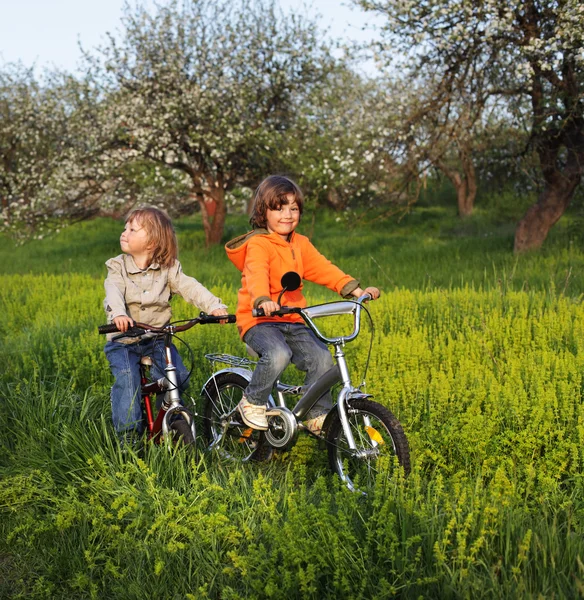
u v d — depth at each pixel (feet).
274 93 64.34
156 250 14.11
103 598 10.19
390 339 20.53
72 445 13.87
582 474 11.98
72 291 37.04
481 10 38.93
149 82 63.21
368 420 12.60
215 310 13.71
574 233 51.70
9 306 32.68
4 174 72.28
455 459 13.46
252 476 13.03
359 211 90.74
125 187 68.74
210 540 10.63
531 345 20.45
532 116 42.42
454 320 25.49
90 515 11.78
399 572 9.40
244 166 67.10
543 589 8.84
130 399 13.67
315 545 9.74
